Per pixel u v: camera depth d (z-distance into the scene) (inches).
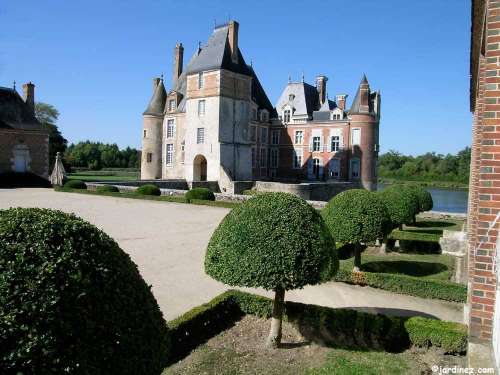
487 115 168.6
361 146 1736.0
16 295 95.6
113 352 109.4
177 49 1859.0
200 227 653.9
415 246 538.3
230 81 1423.5
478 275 171.9
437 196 2244.1
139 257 451.8
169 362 226.8
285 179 1910.7
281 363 226.4
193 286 357.1
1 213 115.9
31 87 1457.9
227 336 261.9
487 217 169.2
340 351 242.1
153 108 1756.9
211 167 1409.9
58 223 115.1
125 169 3821.4
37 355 93.7
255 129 1914.4
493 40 167.6
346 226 386.3
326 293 360.8
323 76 2039.9
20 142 1378.0
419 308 328.8
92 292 108.0
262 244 223.3
